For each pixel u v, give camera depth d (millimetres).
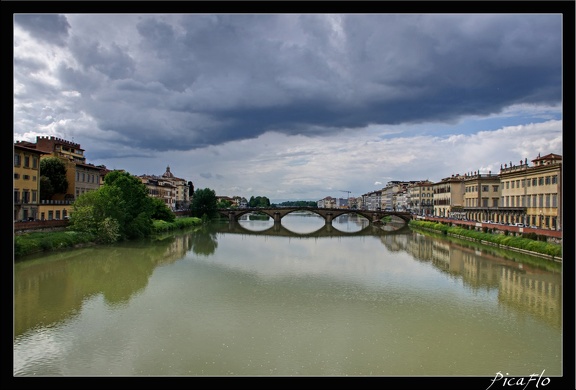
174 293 37750
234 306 33750
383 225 149000
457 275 47031
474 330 28547
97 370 21797
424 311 32844
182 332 27609
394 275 47219
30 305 33406
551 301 35719
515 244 66312
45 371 21594
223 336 26984
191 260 56906
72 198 90500
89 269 48750
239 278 44812
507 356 24047
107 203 73062
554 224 70000
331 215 147625
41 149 93375
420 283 42844
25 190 69062
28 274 45250
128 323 29281
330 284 42156
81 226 68438
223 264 54094
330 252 68188
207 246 74375
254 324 29406
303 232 114500
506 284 42469
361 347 25359
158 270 49000
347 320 30500
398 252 68125
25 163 69062
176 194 194750
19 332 27344
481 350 24984
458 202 132750
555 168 69750
